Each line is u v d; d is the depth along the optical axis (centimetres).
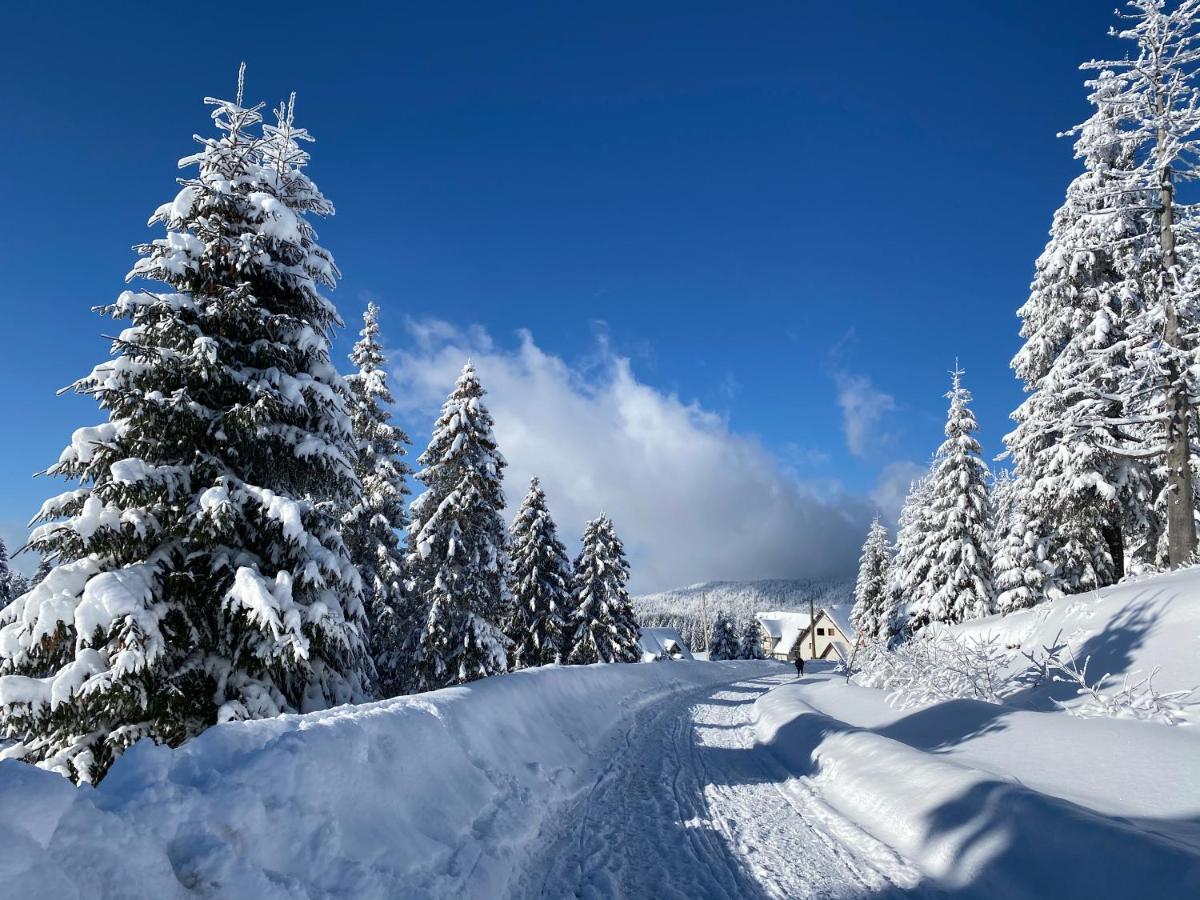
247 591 787
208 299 922
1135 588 1335
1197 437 1666
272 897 333
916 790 689
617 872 571
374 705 658
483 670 2025
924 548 2950
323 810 438
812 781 905
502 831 600
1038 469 2133
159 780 359
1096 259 1928
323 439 977
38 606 753
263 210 964
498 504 2242
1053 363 2092
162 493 832
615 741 1260
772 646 9700
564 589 3369
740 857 605
